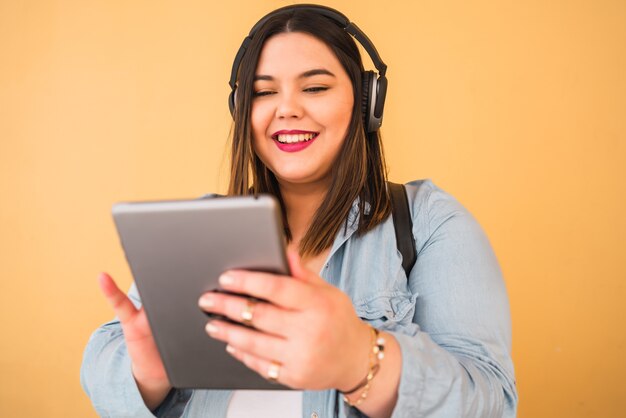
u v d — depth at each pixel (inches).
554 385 77.5
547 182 77.8
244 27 86.8
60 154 89.4
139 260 23.1
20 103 90.2
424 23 81.2
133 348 27.7
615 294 76.9
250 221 21.5
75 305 88.9
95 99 88.7
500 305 33.5
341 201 39.3
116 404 31.7
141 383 30.9
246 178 41.5
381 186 40.2
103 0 88.9
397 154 81.3
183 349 25.0
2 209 90.6
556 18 77.7
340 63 39.3
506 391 30.6
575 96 77.2
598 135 76.9
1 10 90.7
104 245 88.4
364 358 24.4
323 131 38.9
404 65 81.5
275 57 38.7
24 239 90.1
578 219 77.2
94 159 88.7
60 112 89.4
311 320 21.2
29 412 89.9
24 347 90.0
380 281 36.4
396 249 37.1
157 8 88.0
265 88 39.5
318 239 39.0
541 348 77.7
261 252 21.9
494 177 79.0
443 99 80.5
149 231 22.5
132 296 42.3
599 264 77.0
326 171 40.8
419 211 38.4
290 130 38.6
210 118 86.9
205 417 35.5
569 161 77.3
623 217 76.6
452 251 34.9
